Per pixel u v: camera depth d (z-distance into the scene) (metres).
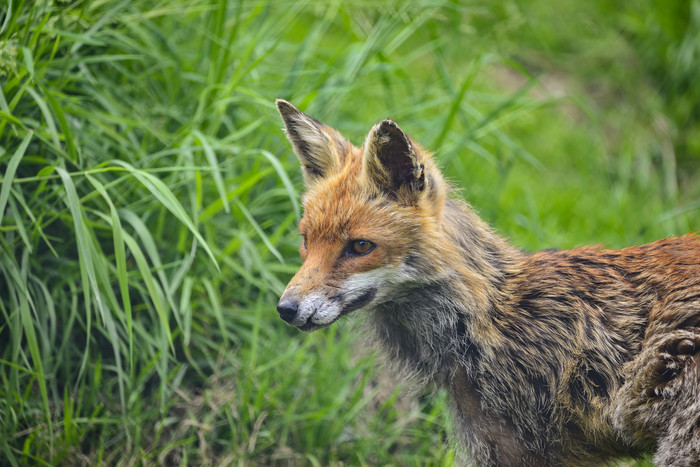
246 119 11.38
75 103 10.02
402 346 8.68
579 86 16.97
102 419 8.84
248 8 11.81
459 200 8.74
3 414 8.67
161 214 9.81
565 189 14.61
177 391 9.74
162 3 11.02
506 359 7.88
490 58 11.99
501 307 8.03
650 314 7.66
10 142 9.24
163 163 10.21
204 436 9.42
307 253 7.96
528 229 12.51
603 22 17.22
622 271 8.08
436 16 12.10
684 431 7.11
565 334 7.83
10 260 8.60
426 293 8.08
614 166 15.12
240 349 10.33
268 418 9.61
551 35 17.33
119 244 7.75
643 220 13.54
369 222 7.70
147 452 9.15
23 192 9.38
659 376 7.36
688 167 15.22
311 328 7.59
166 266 9.02
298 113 8.50
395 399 9.92
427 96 13.48
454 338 8.05
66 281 9.37
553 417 7.88
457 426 8.41
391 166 7.79
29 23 9.04
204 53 11.36
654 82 16.52
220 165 9.99
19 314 8.76
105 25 10.79
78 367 9.56
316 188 8.38
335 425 9.63
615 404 7.61
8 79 8.99
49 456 8.76
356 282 7.72
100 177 9.62
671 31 16.08
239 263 10.54
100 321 9.52
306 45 11.75
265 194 10.52
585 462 8.14
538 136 15.80
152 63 11.16
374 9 12.86
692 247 8.09
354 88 11.98
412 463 9.71
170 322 9.87
